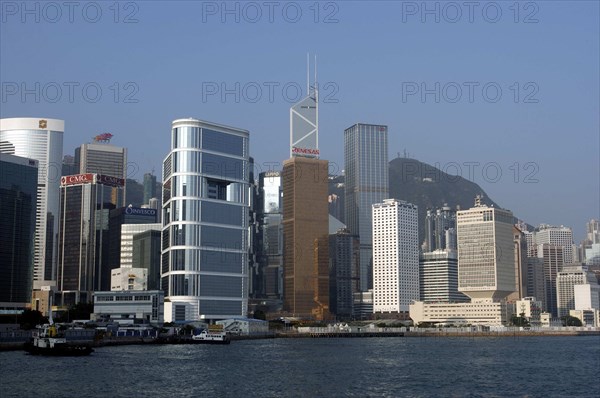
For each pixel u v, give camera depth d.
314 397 186.25
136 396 182.38
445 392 198.75
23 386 194.00
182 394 187.50
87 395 181.88
